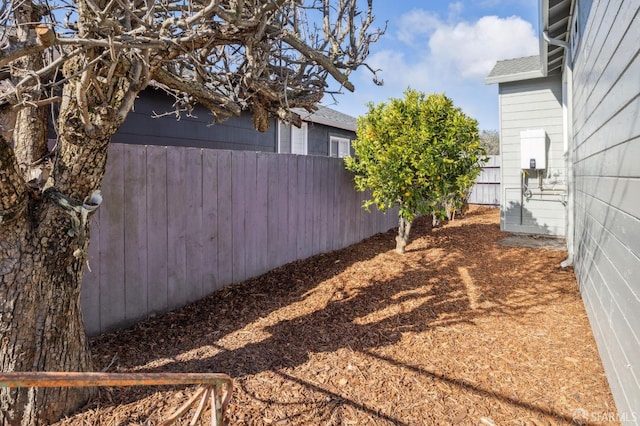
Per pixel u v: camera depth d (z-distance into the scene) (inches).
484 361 101.7
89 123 71.6
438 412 81.9
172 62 113.3
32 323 74.0
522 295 150.6
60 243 75.9
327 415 81.3
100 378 42.1
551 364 99.4
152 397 85.6
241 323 128.7
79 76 68.8
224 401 54.1
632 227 73.6
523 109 273.0
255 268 175.0
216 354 106.7
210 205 152.9
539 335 115.8
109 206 119.9
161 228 135.3
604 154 102.7
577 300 144.3
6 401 73.7
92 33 69.9
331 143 425.7
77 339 83.4
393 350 108.5
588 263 131.5
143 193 129.3
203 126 243.0
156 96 211.9
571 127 193.0
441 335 117.0
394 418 80.2
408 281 168.9
